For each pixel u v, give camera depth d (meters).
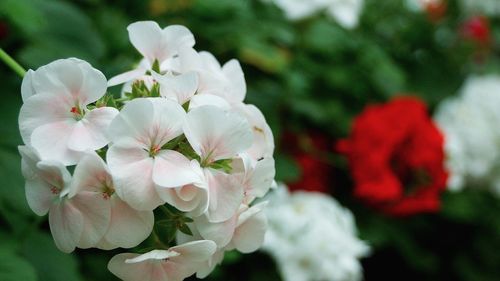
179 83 0.61
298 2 1.11
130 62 0.83
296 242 0.94
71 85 0.59
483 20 1.61
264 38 1.02
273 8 1.09
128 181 0.57
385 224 1.17
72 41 0.83
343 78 1.11
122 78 0.63
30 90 0.60
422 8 1.43
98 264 0.81
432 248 1.30
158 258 0.59
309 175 1.14
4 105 0.77
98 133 0.58
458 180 1.25
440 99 1.37
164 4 1.01
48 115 0.59
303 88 1.08
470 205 1.28
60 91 0.59
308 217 0.95
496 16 1.77
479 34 1.54
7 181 0.72
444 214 1.27
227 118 0.60
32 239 0.73
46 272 0.72
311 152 1.16
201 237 0.61
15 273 0.68
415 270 1.27
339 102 1.13
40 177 0.59
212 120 0.60
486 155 1.33
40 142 0.58
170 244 0.64
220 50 0.98
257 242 0.63
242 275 0.95
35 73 0.59
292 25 1.14
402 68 1.34
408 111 1.09
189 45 0.65
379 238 1.13
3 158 0.73
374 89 1.17
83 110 0.59
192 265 0.60
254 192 0.62
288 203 0.98
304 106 1.07
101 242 0.59
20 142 0.75
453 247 1.31
